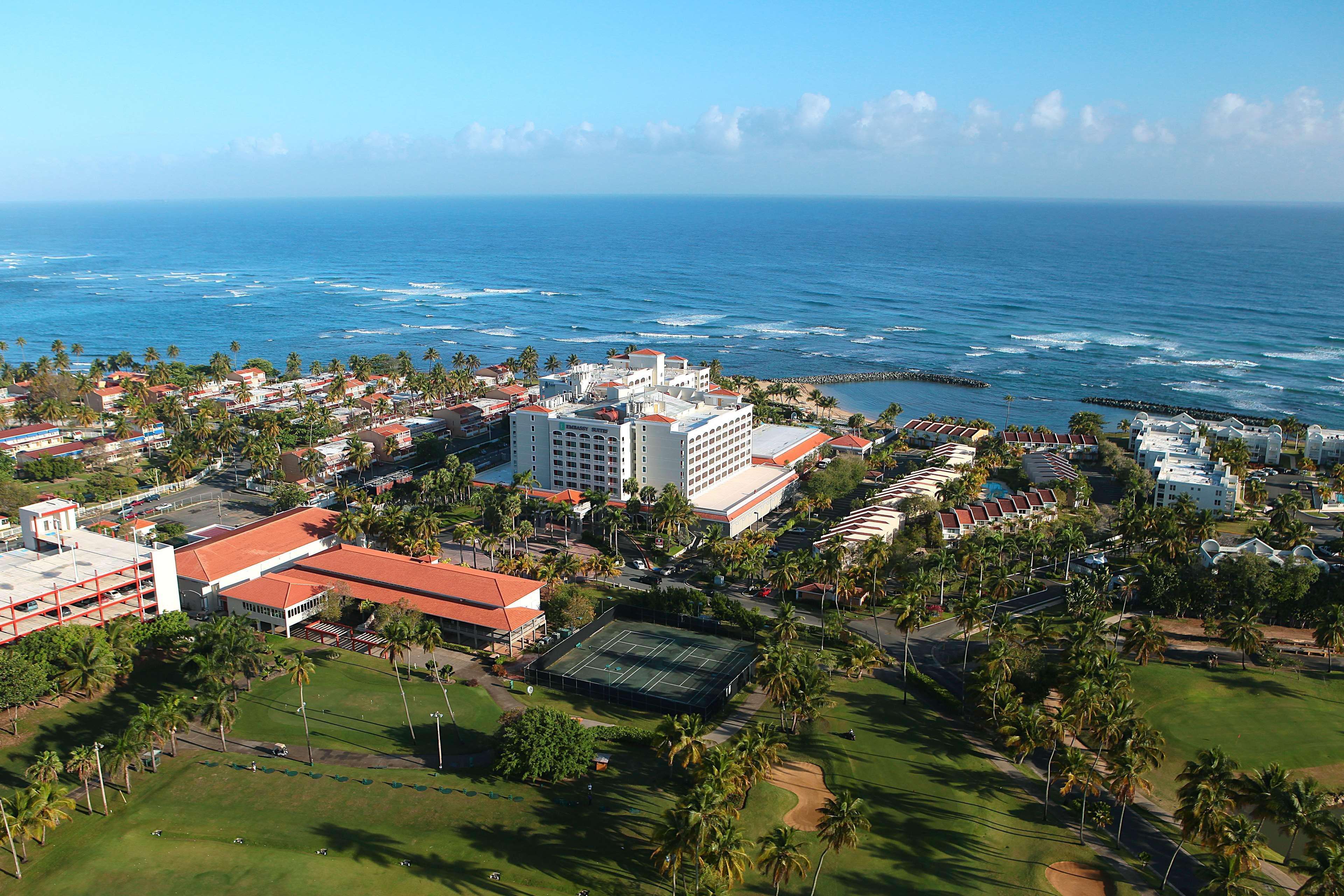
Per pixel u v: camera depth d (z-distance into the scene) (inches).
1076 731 5142.7
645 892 4274.1
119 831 4670.3
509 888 4296.3
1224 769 4370.1
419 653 6756.9
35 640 5831.7
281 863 4416.8
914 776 5236.2
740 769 4505.4
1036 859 4562.0
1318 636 6210.6
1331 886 3750.0
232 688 5733.3
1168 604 7283.5
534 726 5137.8
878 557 7431.1
